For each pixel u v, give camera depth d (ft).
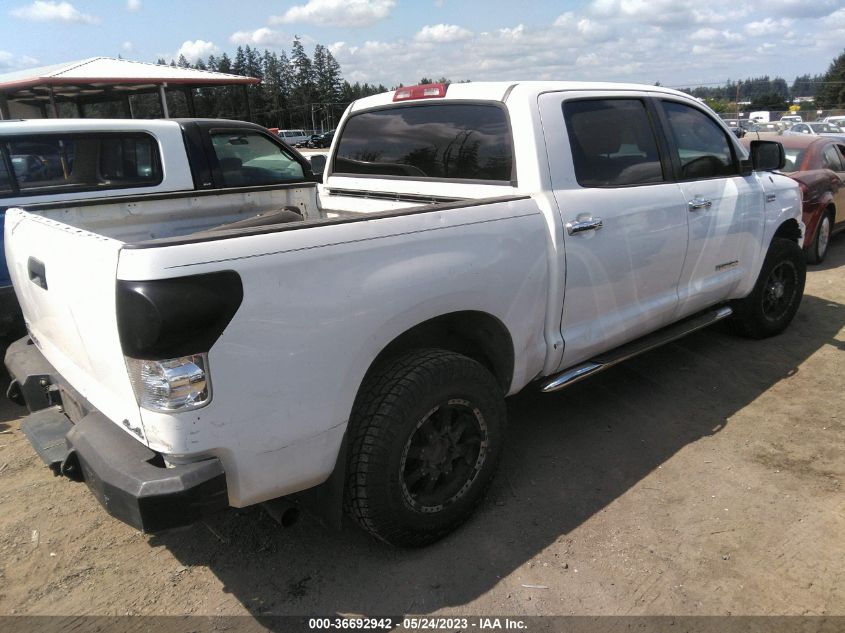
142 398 6.54
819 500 10.07
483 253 8.93
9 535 9.66
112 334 6.61
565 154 10.60
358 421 8.06
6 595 8.39
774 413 13.03
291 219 11.24
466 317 9.36
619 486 10.61
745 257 15.01
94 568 8.89
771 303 16.84
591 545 9.13
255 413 6.87
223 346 6.53
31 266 8.71
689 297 13.38
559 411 13.38
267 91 355.97
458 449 9.05
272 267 6.76
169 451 6.59
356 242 7.52
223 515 9.98
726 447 11.76
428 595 8.23
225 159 20.34
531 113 10.38
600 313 11.29
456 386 8.62
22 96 47.29
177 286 6.19
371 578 8.56
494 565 8.77
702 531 9.39
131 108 50.88
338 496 8.02
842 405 13.29
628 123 12.02
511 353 9.85
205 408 6.53
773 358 15.89
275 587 8.45
